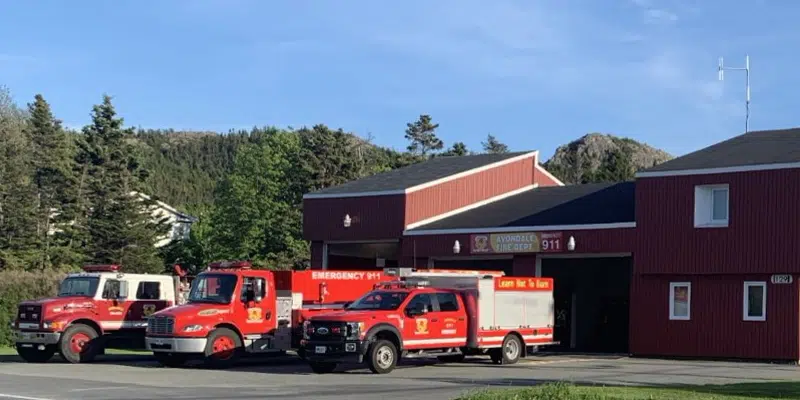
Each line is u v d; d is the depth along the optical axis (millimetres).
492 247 34375
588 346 36719
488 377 21844
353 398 16750
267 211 68188
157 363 27062
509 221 35031
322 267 38781
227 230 69625
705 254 29750
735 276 29328
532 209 36938
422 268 36281
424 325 24281
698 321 29938
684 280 30391
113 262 58312
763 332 28547
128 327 28078
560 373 23188
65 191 63031
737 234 29125
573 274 35906
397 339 23562
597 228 32188
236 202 69312
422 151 89938
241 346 25766
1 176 60312
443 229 35531
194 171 165750
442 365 26156
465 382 20469
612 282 36125
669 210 30656
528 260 34156
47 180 66375
